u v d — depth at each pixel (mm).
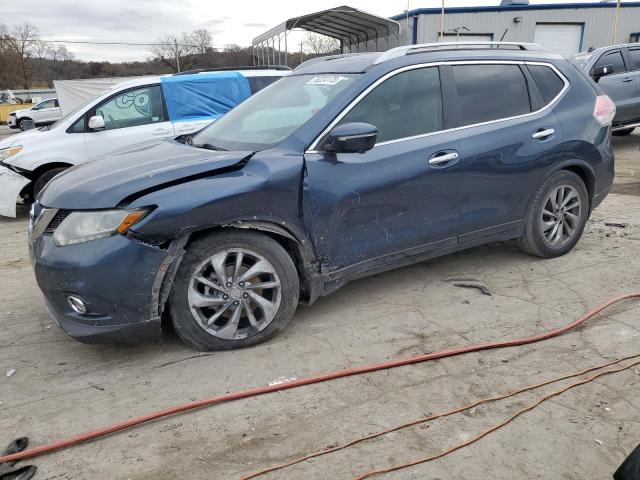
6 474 2359
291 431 2594
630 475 1899
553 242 4652
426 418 2645
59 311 3086
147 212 2932
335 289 3617
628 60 10953
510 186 4207
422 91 3871
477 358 3184
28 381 3096
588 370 3012
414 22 24734
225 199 3057
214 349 3297
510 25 25047
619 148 11516
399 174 3625
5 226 7090
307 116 3617
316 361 3189
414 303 3953
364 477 2281
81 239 2949
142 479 2320
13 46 64250
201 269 3129
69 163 7270
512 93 4289
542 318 3645
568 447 2426
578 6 25234
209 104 8148
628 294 3936
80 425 2686
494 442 2469
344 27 18719
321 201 3361
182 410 2766
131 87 7695
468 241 4141
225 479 2303
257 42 20172
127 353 3361
